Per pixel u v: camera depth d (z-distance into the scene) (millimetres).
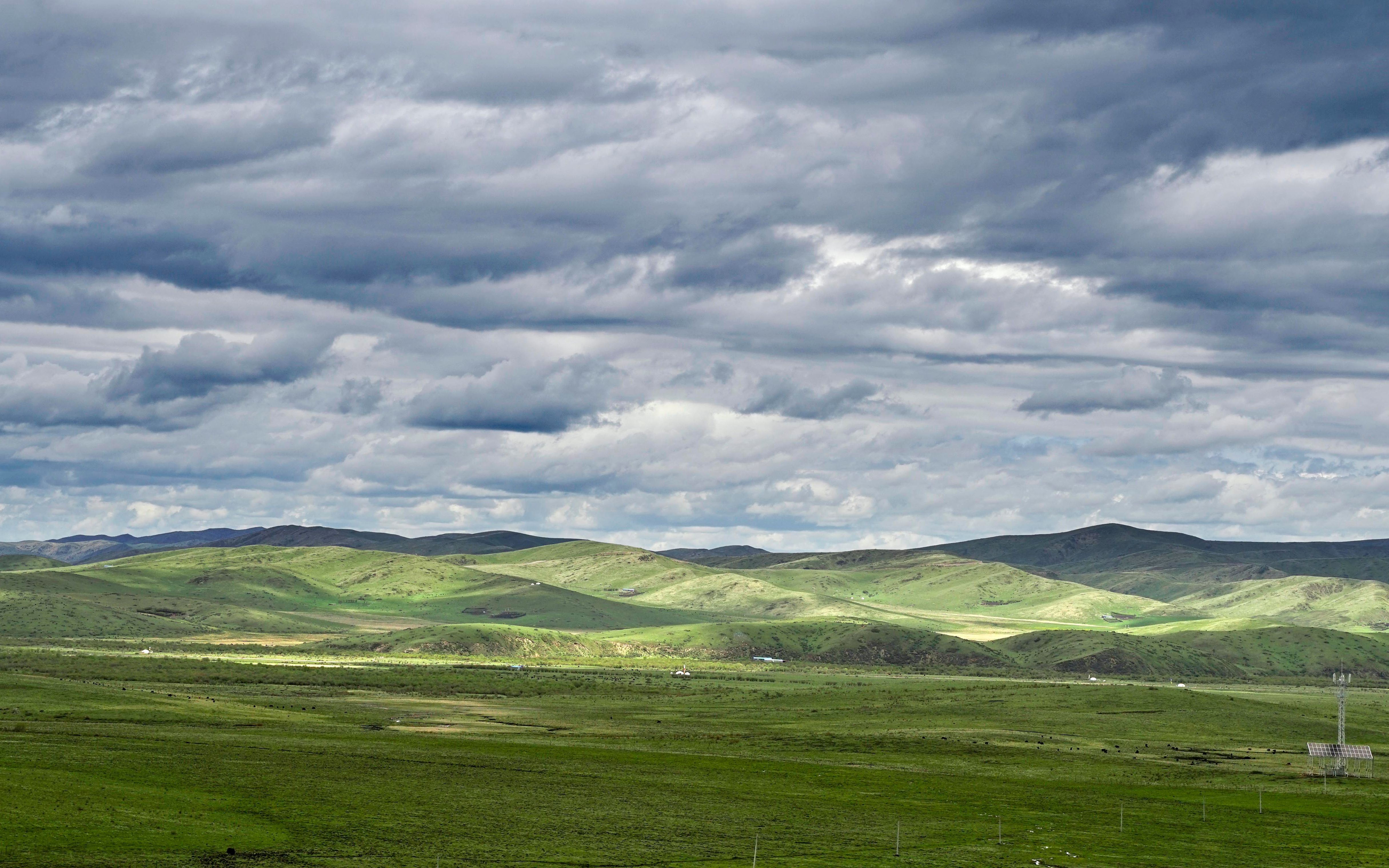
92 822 83000
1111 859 90812
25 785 93188
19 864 69062
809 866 83938
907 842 95938
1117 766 154750
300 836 85750
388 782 116500
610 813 105312
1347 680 164875
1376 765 161000
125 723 167500
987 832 101562
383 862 78000
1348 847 98625
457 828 93188
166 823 85875
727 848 90312
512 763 138625
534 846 87438
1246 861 91250
